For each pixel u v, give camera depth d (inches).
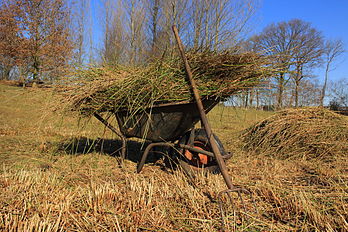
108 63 151.9
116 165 150.2
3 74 921.5
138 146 217.2
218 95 112.0
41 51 680.4
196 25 468.4
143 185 106.5
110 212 85.0
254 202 86.1
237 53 113.0
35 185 107.7
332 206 89.1
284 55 108.5
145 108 121.8
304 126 187.2
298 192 103.0
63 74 141.7
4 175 118.5
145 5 621.9
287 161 165.9
